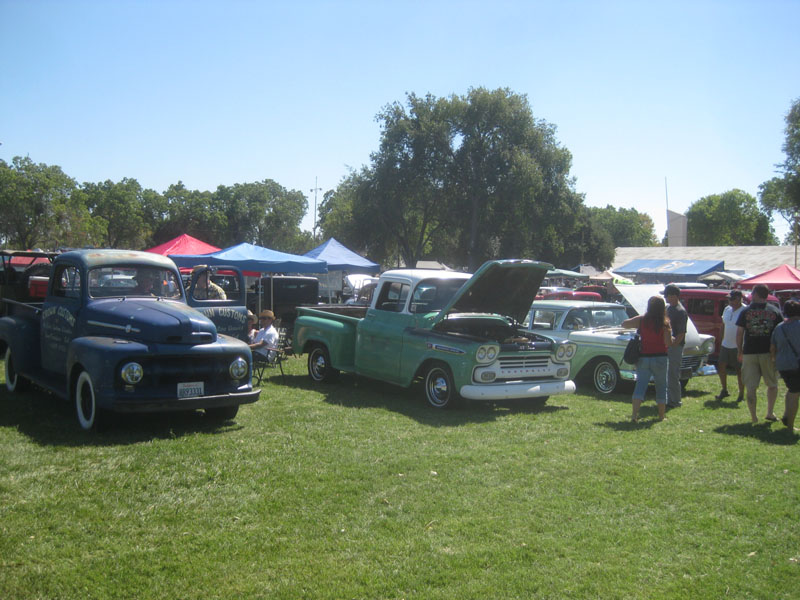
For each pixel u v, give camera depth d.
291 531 4.37
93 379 6.41
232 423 7.34
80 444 6.17
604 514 4.87
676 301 9.38
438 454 6.34
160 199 77.69
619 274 41.00
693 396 10.45
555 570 3.89
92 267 7.54
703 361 10.88
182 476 5.35
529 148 40.00
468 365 8.27
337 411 8.20
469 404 9.04
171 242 16.97
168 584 3.57
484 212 40.53
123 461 5.66
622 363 10.12
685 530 4.61
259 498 4.95
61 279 7.88
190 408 6.62
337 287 27.53
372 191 39.88
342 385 10.44
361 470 5.71
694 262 38.62
